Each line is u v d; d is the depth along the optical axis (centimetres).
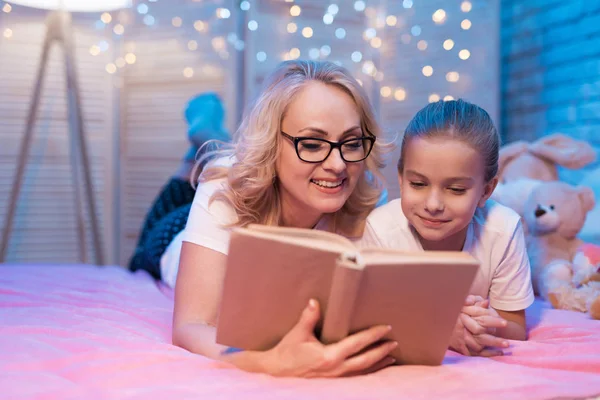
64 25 310
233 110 330
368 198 143
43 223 336
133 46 344
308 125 120
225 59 331
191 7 335
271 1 331
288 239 88
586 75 287
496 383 94
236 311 96
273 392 88
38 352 108
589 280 163
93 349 111
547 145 212
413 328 98
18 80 331
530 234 187
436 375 98
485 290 130
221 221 128
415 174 115
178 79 338
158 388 89
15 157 332
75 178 321
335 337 96
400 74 336
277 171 129
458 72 322
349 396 87
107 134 344
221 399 85
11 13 329
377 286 90
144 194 344
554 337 132
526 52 325
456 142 111
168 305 169
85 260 321
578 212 180
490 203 132
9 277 198
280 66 132
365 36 342
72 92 315
